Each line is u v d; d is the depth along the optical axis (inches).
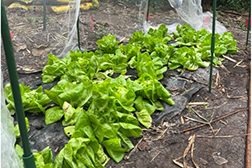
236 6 224.7
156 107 102.3
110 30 170.4
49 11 131.0
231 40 146.5
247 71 131.0
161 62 122.9
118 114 88.5
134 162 83.1
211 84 119.0
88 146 79.3
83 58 121.1
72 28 130.1
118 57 125.5
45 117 93.4
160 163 83.2
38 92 101.0
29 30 135.6
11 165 49.6
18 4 135.0
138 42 144.9
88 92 96.0
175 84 118.5
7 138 50.7
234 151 87.6
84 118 83.5
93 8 189.0
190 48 137.9
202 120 100.3
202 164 83.1
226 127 97.3
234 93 115.4
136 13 187.5
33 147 84.7
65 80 102.9
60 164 73.4
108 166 81.3
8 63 49.6
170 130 95.3
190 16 160.9
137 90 100.3
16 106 52.4
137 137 91.4
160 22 176.9
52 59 118.7
